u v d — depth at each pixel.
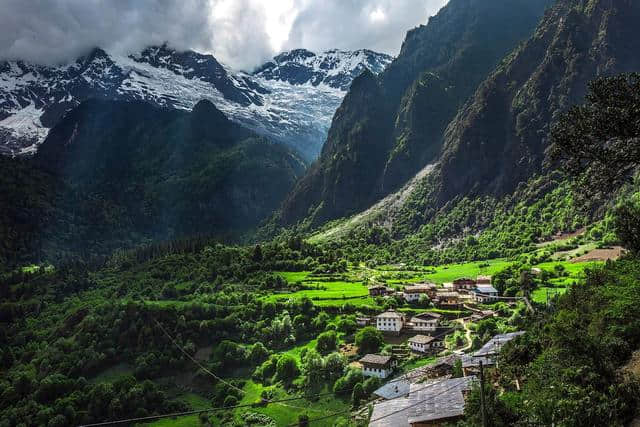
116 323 175.88
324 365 128.38
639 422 41.94
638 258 74.25
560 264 172.25
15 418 138.25
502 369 72.06
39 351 177.38
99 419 134.88
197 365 156.25
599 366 50.19
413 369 115.38
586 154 50.03
